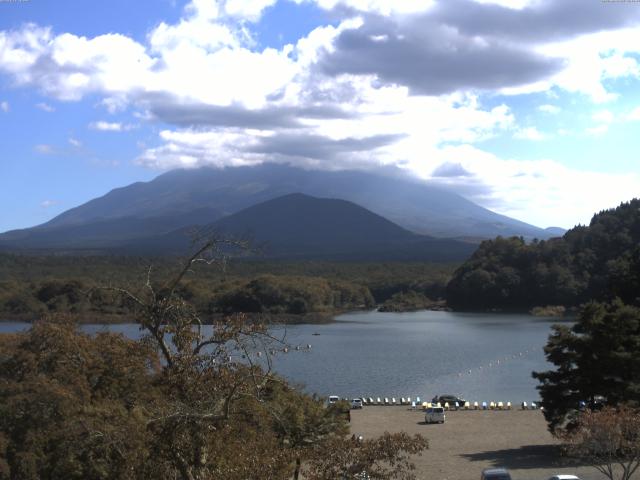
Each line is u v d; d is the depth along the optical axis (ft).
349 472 63.26
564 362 154.10
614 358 146.82
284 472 64.90
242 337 69.36
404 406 246.06
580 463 137.69
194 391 65.41
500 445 167.32
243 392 66.44
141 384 95.14
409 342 469.16
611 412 107.45
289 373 333.62
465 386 296.92
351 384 304.50
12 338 138.62
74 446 78.59
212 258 71.41
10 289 556.92
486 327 581.53
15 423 96.12
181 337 68.03
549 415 155.12
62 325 124.67
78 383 101.09
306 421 88.99
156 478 63.72
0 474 90.07
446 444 170.30
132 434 67.51
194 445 63.26
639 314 156.25
